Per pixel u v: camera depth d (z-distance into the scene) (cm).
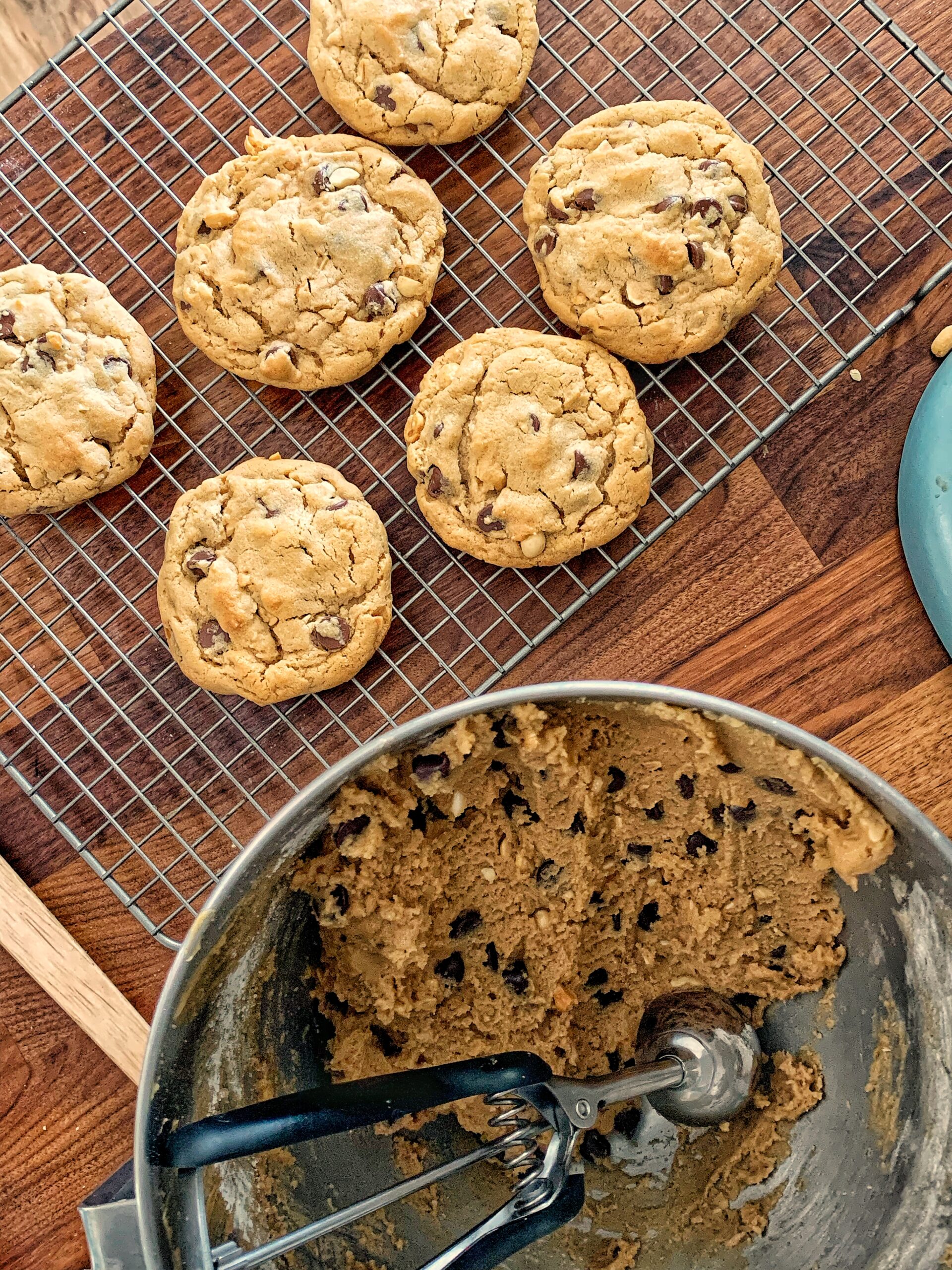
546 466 38
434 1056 37
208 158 41
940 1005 32
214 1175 30
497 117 39
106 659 40
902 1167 33
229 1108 32
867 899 34
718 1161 37
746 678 39
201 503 39
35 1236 40
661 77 40
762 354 40
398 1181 35
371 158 39
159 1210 26
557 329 40
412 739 32
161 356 41
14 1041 40
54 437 38
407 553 40
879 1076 34
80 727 39
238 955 31
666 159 38
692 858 38
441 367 39
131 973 40
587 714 35
